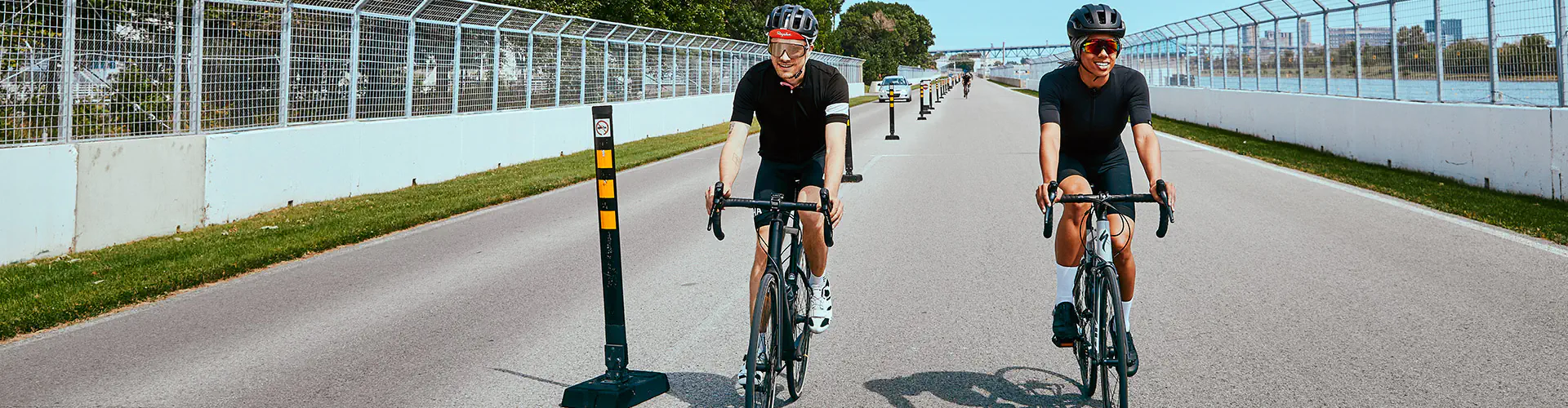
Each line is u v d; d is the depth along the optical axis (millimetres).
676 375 4285
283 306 5770
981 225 8398
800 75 3734
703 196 11180
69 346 4898
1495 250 6641
